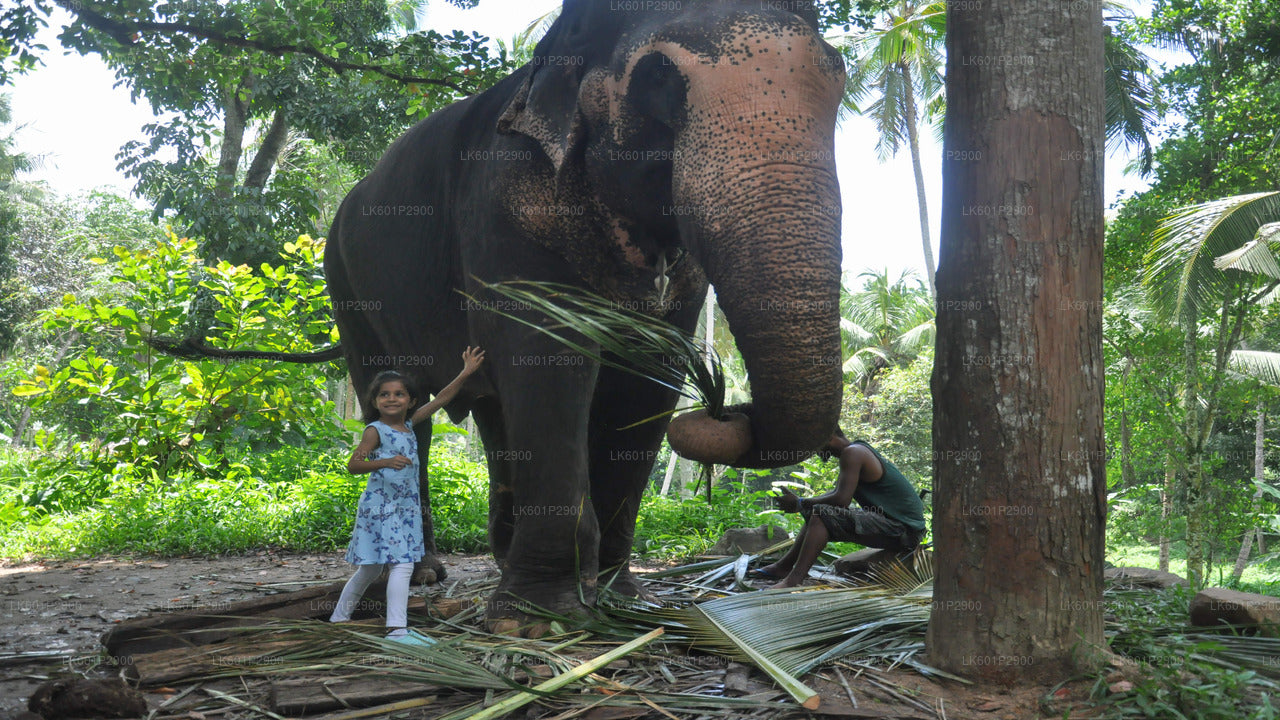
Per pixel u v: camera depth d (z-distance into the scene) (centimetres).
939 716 274
